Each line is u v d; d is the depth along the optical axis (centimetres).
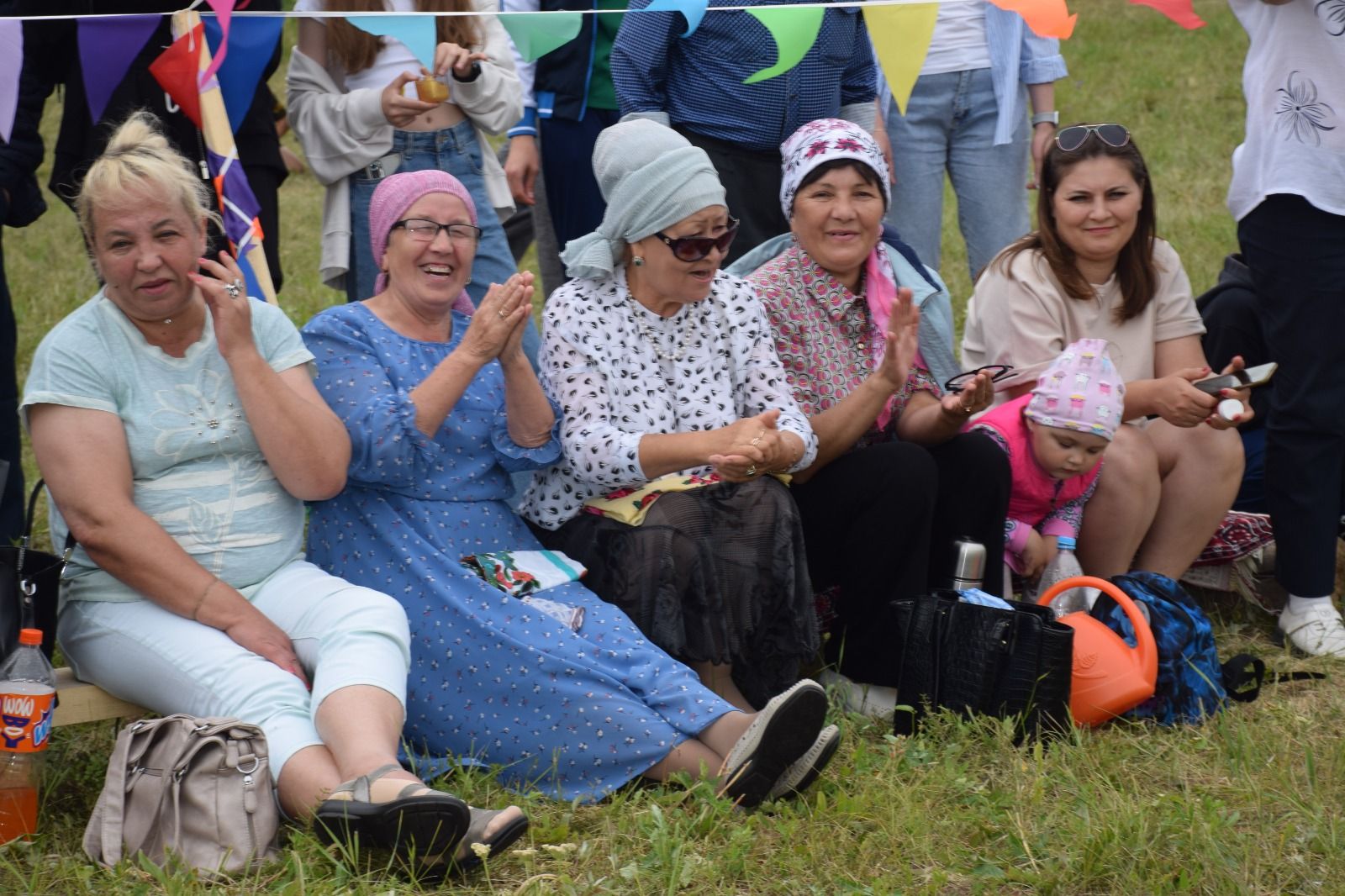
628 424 444
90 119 510
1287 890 348
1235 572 550
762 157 557
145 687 380
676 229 433
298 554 412
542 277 687
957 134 654
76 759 413
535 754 397
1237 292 570
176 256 376
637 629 413
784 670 439
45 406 378
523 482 548
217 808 347
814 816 378
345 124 546
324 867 346
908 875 352
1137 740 434
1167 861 354
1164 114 1508
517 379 418
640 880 344
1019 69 655
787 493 441
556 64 633
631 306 450
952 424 476
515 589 412
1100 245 518
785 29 430
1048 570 510
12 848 356
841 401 472
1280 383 512
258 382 384
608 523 434
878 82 612
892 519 455
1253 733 434
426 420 408
